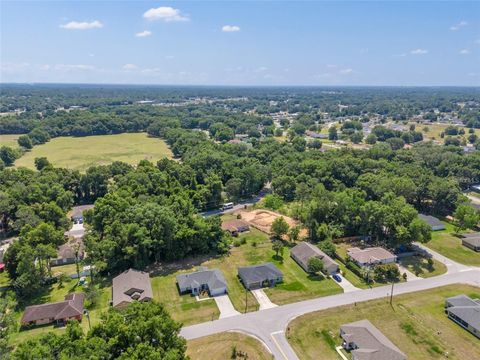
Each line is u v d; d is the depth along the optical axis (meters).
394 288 69.88
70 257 81.50
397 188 111.00
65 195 105.38
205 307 63.75
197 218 85.62
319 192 109.94
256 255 84.19
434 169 142.00
